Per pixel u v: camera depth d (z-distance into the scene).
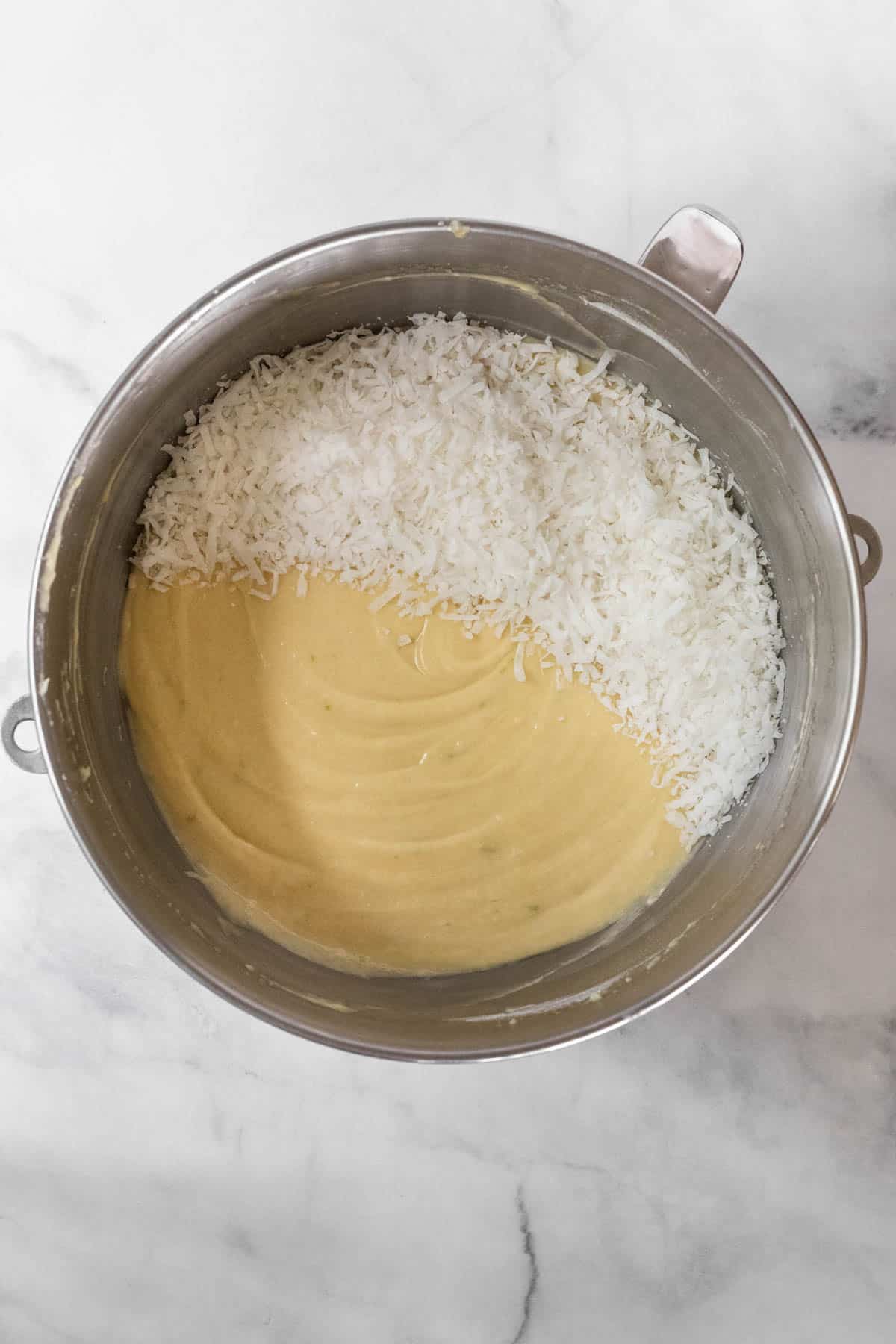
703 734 0.58
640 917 0.58
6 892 0.61
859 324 0.61
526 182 0.61
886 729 0.61
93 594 0.56
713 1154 0.61
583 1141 0.61
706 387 0.57
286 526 0.57
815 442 0.54
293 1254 0.61
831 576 0.55
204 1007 0.61
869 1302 0.61
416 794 0.58
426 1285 0.61
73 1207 0.61
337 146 0.61
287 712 0.58
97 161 0.61
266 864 0.58
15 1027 0.61
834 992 0.61
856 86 0.62
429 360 0.58
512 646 0.58
